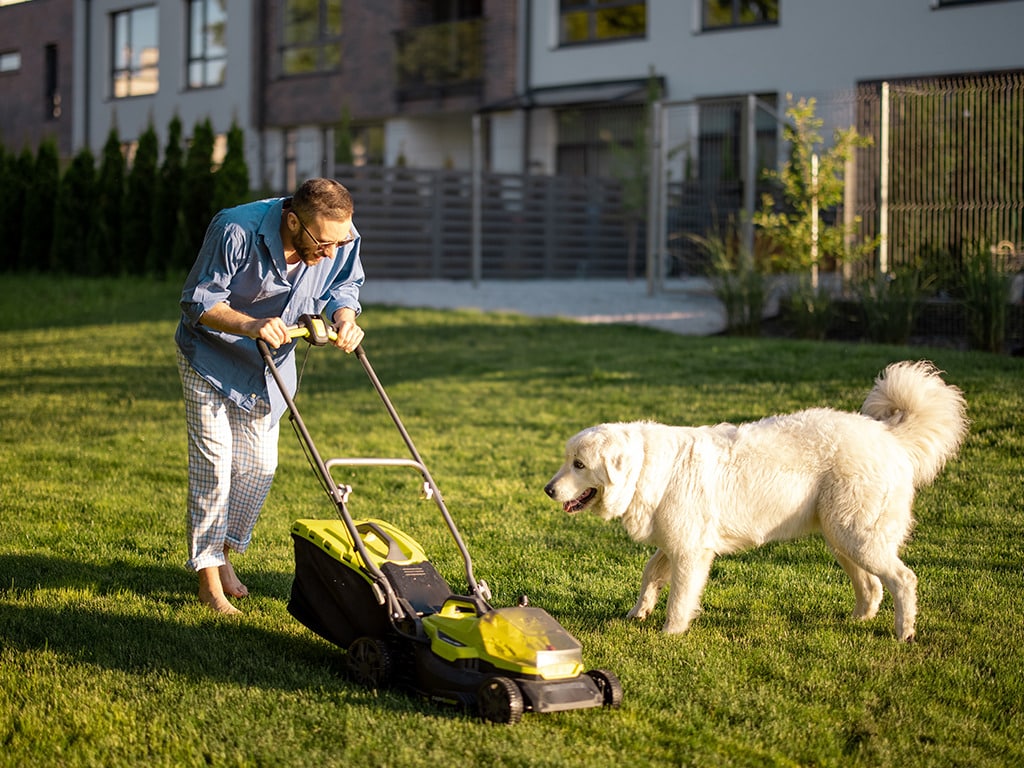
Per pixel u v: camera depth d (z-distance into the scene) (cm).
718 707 384
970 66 1752
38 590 497
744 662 425
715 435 475
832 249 1377
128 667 413
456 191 2067
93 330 1480
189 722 363
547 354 1197
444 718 368
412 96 2453
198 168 1962
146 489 701
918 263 1272
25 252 2236
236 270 455
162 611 479
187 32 2889
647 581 489
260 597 506
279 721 366
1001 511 636
